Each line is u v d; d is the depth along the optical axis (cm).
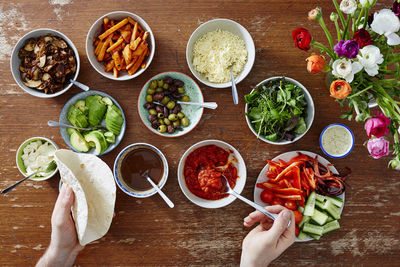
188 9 158
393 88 117
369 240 160
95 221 141
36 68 145
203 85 160
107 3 157
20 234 159
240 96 159
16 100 158
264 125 148
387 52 108
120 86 159
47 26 157
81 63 158
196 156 157
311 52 158
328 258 160
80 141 150
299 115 148
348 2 97
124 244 160
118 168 153
